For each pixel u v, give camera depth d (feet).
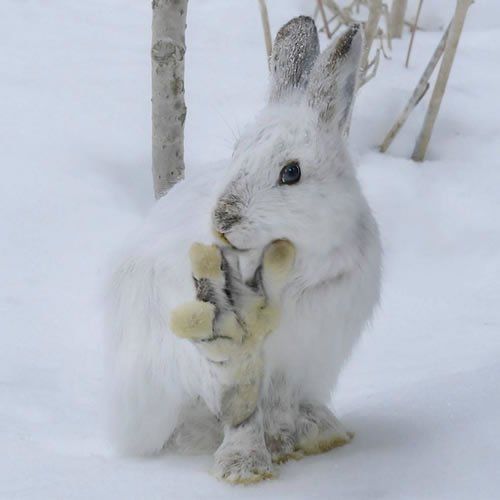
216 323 18.02
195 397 20.35
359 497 17.46
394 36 45.32
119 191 35.63
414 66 42.63
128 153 37.11
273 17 46.75
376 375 25.80
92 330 29.48
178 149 30.94
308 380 19.94
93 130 38.19
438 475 17.98
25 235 33.63
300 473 19.03
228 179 18.29
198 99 40.14
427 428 20.29
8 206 34.65
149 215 21.21
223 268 18.15
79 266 32.45
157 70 30.14
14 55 43.93
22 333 29.19
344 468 18.86
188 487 18.52
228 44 44.88
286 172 18.15
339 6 47.14
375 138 38.24
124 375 20.35
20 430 23.22
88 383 26.48
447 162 37.17
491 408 20.70
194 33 45.83
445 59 35.45
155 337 19.95
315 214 18.12
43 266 32.45
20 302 30.76
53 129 38.29
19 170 36.09
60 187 35.42
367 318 20.04
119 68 43.16
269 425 19.79
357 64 19.27
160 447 20.80
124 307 20.39
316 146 18.47
